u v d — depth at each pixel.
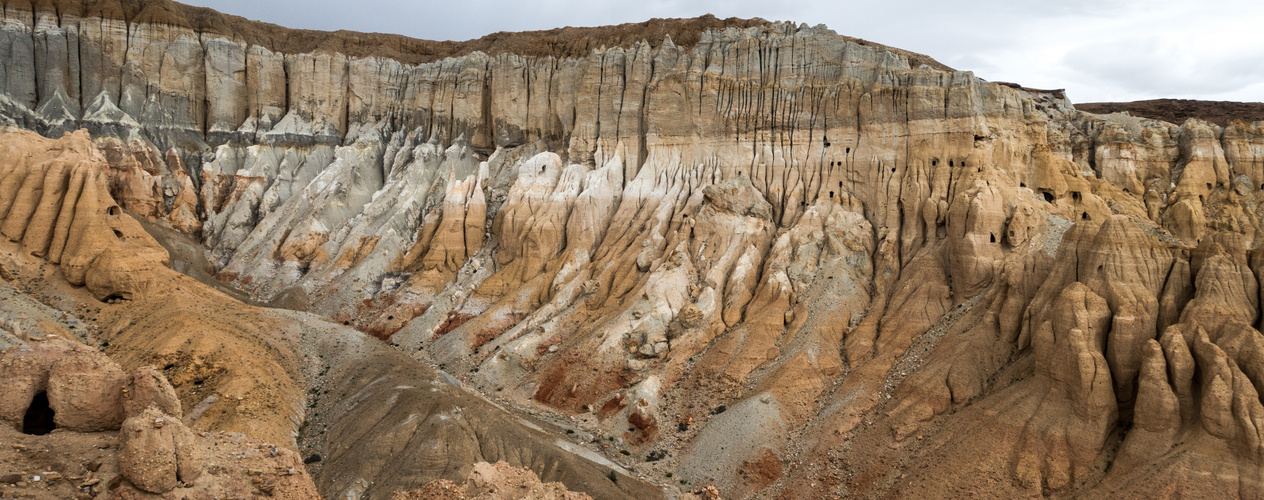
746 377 48.62
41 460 21.56
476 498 26.72
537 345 57.47
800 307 51.94
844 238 56.19
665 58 73.06
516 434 43.22
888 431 41.78
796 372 47.09
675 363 51.44
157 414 22.28
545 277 65.75
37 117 81.44
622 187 71.81
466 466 39.19
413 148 89.12
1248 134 60.38
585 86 76.19
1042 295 42.69
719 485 42.34
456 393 47.22
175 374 45.06
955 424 40.09
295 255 78.25
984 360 43.28
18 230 53.91
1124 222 40.47
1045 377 38.75
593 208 69.06
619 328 54.56
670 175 68.44
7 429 23.05
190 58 90.75
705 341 52.94
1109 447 35.97
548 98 82.50
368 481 39.69
